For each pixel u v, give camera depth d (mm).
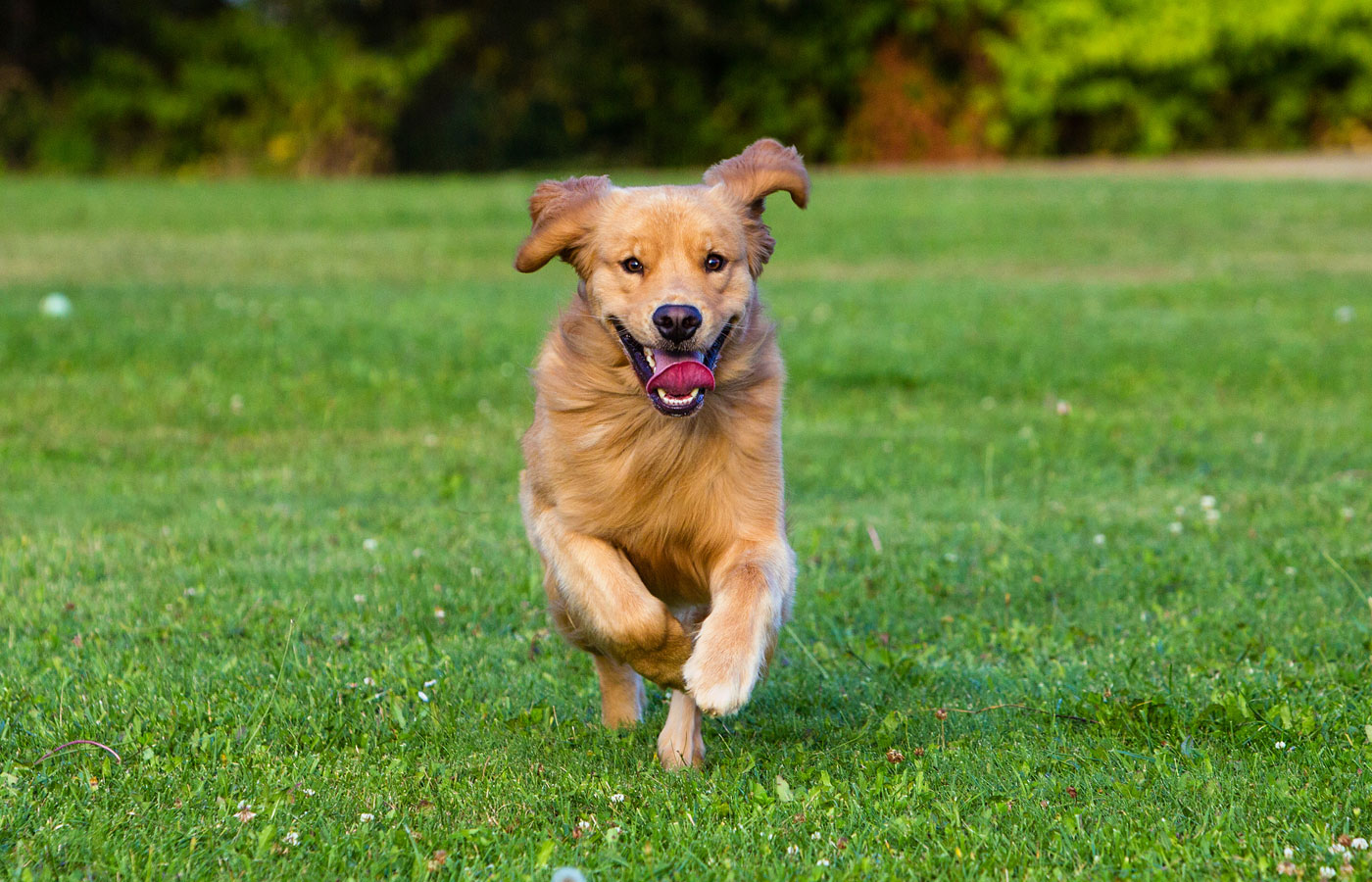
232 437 10469
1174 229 21391
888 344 13391
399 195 26469
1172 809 4129
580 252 4996
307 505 8555
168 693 5258
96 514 8242
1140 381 12125
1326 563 6945
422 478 9312
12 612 6316
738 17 37562
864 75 38188
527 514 5219
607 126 39469
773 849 3977
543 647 6043
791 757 4770
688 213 4820
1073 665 5551
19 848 3822
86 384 11578
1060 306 15438
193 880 3707
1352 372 12164
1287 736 4695
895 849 3971
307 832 4039
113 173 34562
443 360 12617
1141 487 8805
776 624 4539
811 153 38875
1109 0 35906
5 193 26031
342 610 6484
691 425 4637
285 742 4832
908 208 23828
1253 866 3701
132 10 34625
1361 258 18719
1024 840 3945
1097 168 33969
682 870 3842
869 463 9570
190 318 14031
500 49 36812
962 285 17094
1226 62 36625
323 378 12000
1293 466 9258
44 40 34344
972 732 4973
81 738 4816
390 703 5238
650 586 5055
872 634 6184
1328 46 36125
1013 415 11141
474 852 3957
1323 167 32188
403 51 35219
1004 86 36938
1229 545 7379
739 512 4734
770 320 5059
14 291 15266
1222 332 13852
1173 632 5961
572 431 4730
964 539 7691
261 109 35094
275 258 19078
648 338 4539
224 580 6891
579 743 4934
